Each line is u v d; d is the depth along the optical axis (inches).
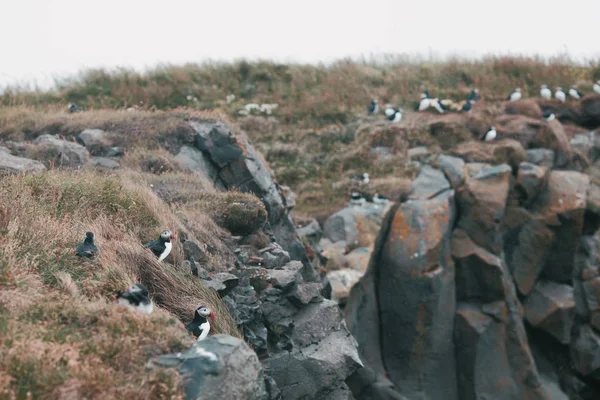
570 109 1067.3
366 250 737.6
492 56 1280.8
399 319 726.5
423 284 717.3
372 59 1280.8
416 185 817.5
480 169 847.7
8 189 398.9
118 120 701.9
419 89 1144.2
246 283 433.7
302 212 837.2
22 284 293.3
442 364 725.3
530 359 733.3
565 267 792.9
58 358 238.4
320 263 701.9
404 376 721.0
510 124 972.6
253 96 1119.0
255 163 660.1
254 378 256.2
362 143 967.6
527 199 795.4
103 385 228.5
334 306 456.4
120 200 432.8
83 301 291.9
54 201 405.4
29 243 330.0
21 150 586.9
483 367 721.0
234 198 541.0
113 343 253.3
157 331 264.5
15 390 224.1
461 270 746.2
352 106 1088.8
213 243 473.4
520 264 784.9
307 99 1099.9
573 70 1245.1
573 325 782.5
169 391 230.2
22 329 257.0
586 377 768.3
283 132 1025.5
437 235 732.7
